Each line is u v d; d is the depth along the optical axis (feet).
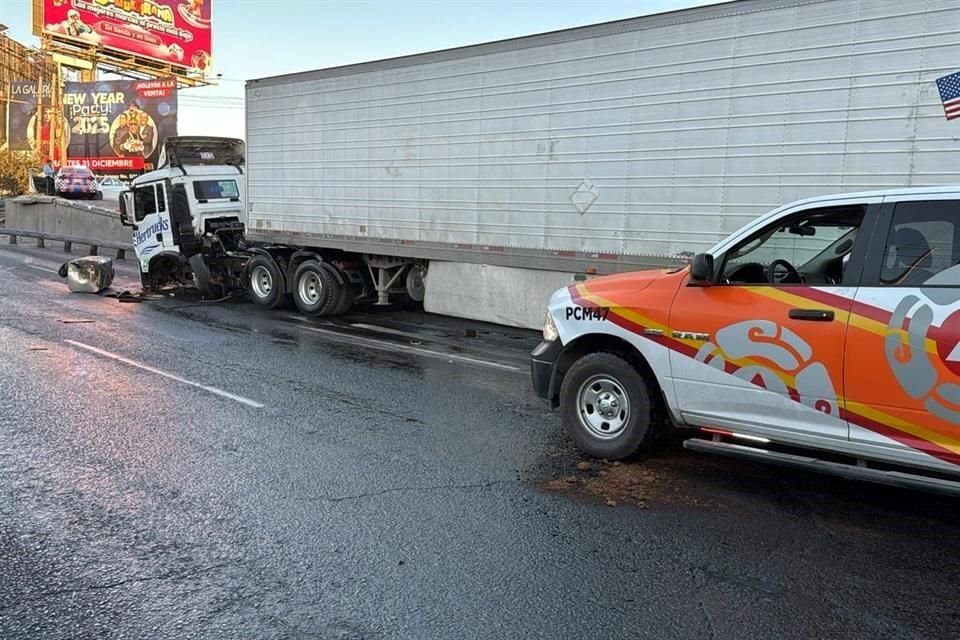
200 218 48.24
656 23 27.32
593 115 29.43
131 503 15.24
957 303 13.66
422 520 14.71
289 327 38.91
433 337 36.94
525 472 17.53
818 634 10.93
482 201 33.63
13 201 103.35
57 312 41.27
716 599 11.89
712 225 26.58
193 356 30.32
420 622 11.09
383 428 20.95
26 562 12.70
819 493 16.46
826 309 14.96
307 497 15.76
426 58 35.06
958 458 13.62
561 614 11.37
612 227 29.25
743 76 25.43
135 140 144.56
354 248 39.47
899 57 22.43
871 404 14.44
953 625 11.23
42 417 20.98
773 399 15.64
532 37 31.01
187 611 11.26
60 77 156.66
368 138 38.11
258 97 43.75
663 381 17.15
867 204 15.15
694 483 16.96
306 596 11.76
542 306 32.58
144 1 154.10
